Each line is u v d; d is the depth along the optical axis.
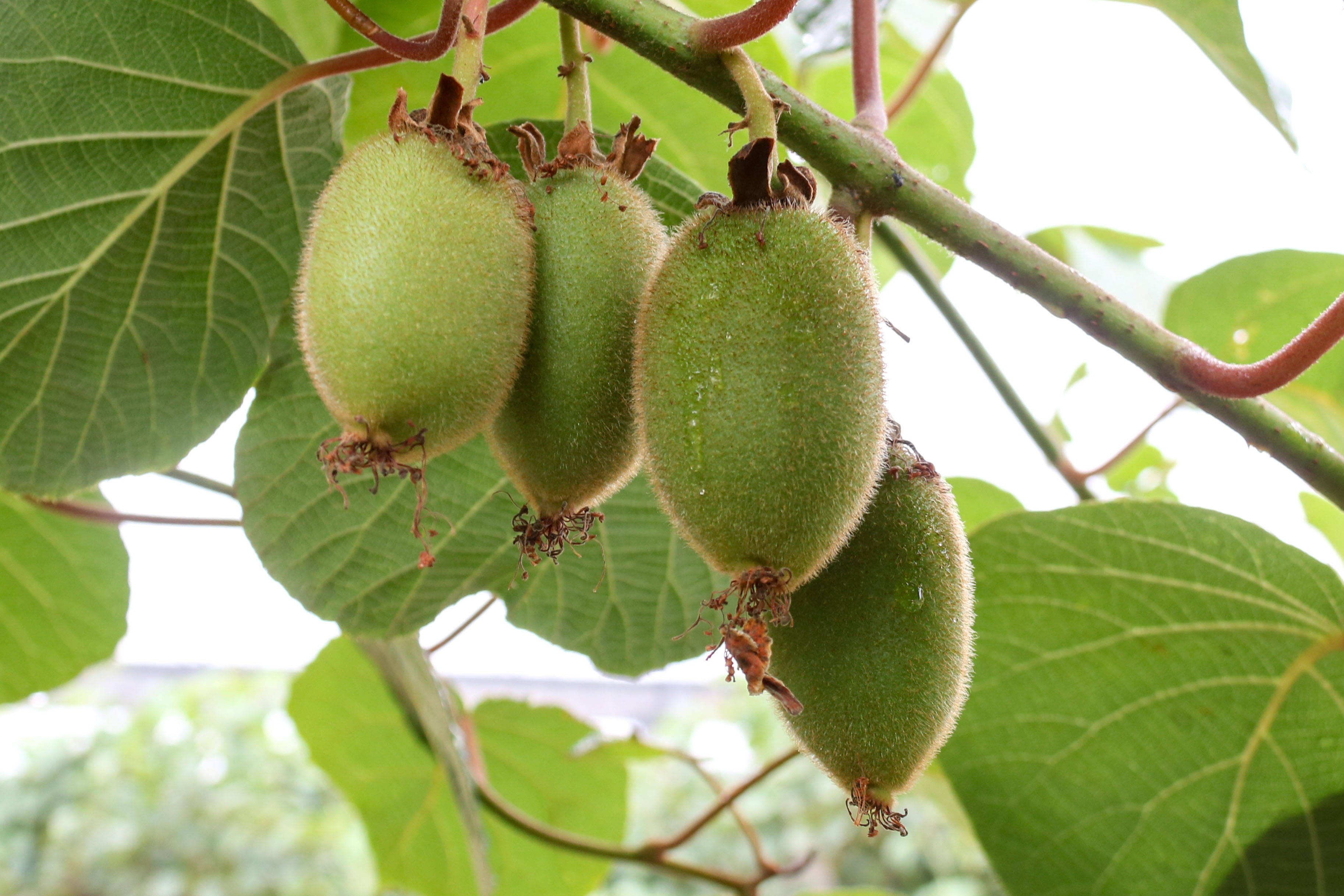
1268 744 0.46
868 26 0.39
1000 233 0.36
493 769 0.68
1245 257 0.54
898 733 0.34
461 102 0.33
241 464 0.47
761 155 0.33
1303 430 0.37
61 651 0.62
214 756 1.76
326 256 0.32
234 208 0.43
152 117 0.41
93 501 0.54
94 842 1.65
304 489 0.47
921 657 0.34
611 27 0.34
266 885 1.65
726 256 0.32
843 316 0.32
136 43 0.40
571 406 0.34
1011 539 0.46
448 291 0.32
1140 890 0.47
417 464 0.37
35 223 0.42
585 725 0.64
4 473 0.45
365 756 0.62
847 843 1.53
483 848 0.54
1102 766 0.47
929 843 1.48
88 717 1.90
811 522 0.31
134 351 0.45
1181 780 0.46
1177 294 0.56
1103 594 0.46
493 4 0.36
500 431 0.34
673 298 0.32
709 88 0.35
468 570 0.49
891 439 0.36
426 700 0.55
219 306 0.45
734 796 0.57
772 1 0.33
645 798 1.62
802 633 0.34
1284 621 0.44
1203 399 0.37
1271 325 0.56
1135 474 0.75
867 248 0.35
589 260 0.34
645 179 0.43
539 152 0.36
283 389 0.46
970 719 0.47
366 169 0.33
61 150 0.41
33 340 0.44
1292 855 0.46
